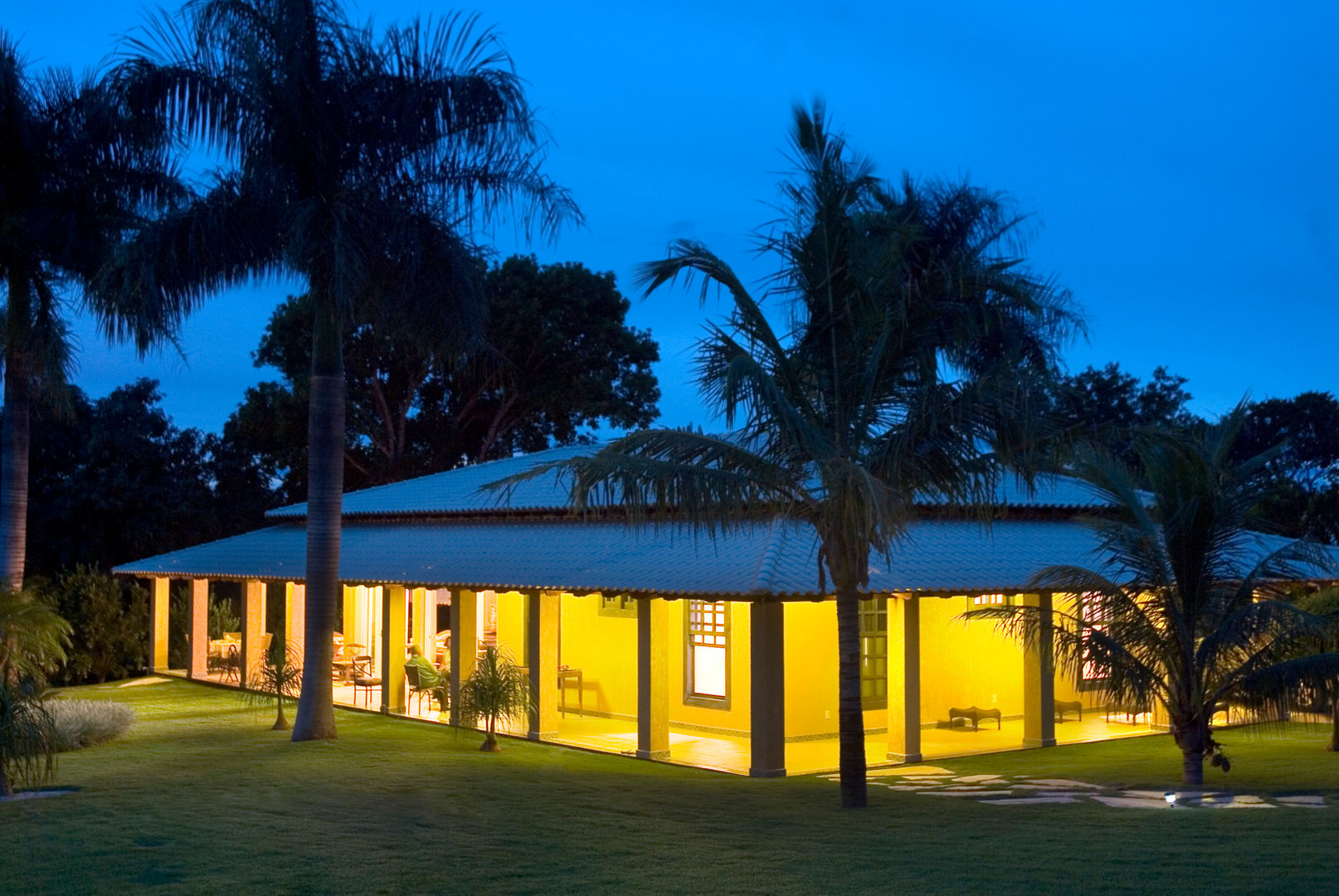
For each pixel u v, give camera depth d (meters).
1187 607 15.30
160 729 20.91
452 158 18.77
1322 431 50.50
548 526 24.12
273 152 18.03
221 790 14.30
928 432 12.79
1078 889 8.71
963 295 13.48
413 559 24.11
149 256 17.91
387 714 23.41
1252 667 15.30
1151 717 21.53
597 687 22.97
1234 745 19.95
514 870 10.09
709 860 10.38
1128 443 16.44
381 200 18.55
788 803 13.70
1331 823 11.23
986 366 13.83
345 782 15.05
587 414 46.41
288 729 20.73
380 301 19.08
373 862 10.42
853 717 13.43
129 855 10.70
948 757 18.39
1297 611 14.62
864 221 13.20
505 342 43.97
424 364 44.56
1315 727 22.61
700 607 21.31
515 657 24.38
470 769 16.27
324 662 19.47
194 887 9.58
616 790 14.66
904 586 17.33
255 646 28.00
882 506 11.63
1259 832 10.71
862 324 13.11
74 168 22.52
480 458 46.59
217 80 18.08
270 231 18.30
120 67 18.05
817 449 12.41
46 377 24.00
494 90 18.44
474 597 21.66
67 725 18.33
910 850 10.51
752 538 18.78
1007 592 18.30
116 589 33.38
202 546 32.59
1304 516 38.84
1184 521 14.91
